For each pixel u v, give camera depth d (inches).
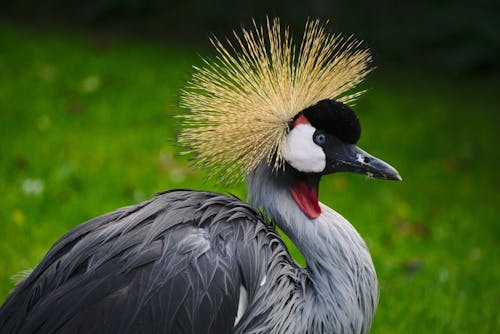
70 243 217.6
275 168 229.8
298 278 222.2
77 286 197.8
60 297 196.7
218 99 230.2
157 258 202.4
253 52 234.4
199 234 210.1
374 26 869.2
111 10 944.9
